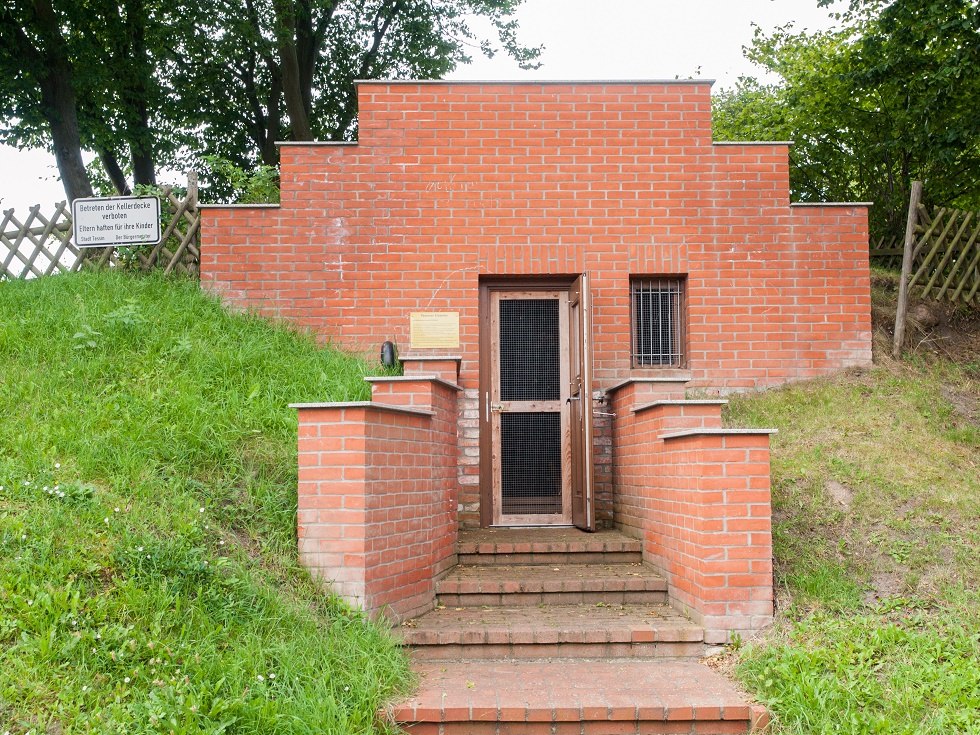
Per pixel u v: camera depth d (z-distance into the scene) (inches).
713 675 218.4
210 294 372.5
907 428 334.6
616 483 347.9
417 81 373.1
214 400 300.2
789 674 203.0
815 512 284.5
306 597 223.1
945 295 433.4
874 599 244.2
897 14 500.1
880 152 591.2
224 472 259.9
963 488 293.0
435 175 372.5
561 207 372.2
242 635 196.5
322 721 174.6
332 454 232.2
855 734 183.9
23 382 291.6
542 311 375.2
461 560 301.0
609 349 367.9
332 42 816.3
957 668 203.0
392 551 243.8
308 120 785.6
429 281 369.4
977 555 257.1
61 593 183.2
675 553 263.1
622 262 371.2
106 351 324.5
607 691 205.0
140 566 201.5
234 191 794.2
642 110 376.2
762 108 710.5
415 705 193.5
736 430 239.8
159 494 240.5
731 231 375.9
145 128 714.8
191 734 162.1
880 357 385.4
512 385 369.7
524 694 202.2
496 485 362.3
